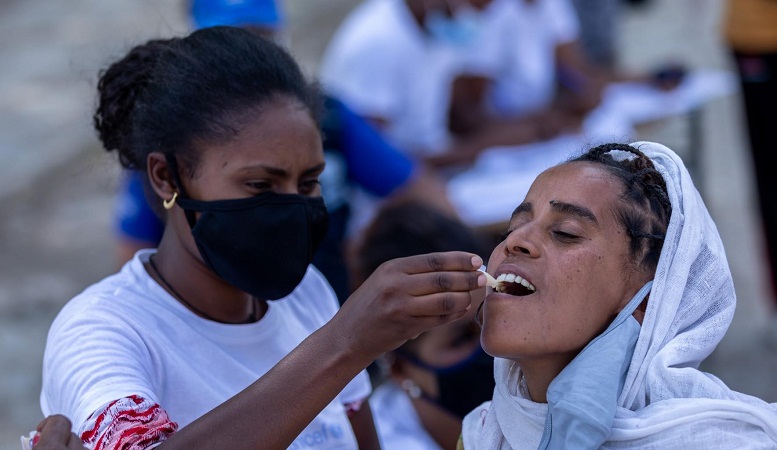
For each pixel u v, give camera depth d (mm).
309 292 2062
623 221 1567
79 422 1579
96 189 6410
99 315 1733
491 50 4336
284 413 1489
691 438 1447
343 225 3234
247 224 1782
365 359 1503
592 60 5594
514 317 1530
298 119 1807
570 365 1508
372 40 4125
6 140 7090
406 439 2545
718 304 1599
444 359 2492
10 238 5922
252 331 1855
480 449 1734
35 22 9164
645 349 1526
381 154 3248
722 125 6730
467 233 2883
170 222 1881
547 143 4293
